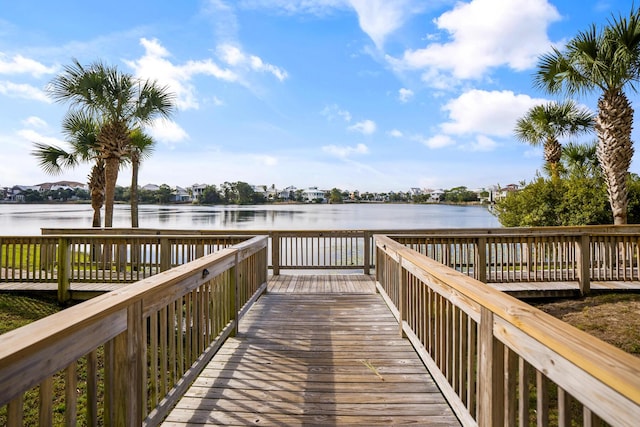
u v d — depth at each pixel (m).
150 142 13.07
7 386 0.99
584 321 4.96
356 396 2.59
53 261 6.55
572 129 13.18
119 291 1.75
